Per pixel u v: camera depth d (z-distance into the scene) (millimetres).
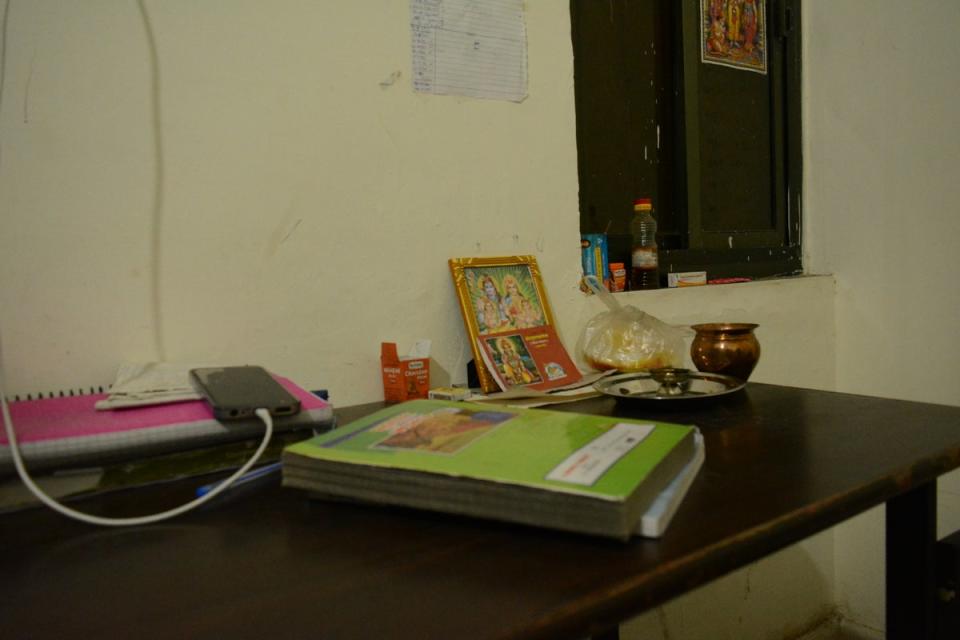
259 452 555
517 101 1104
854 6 1546
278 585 389
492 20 1069
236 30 846
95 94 767
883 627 1549
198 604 369
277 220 886
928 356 1460
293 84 889
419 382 945
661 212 1519
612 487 413
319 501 536
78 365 772
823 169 1645
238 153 855
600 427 564
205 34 827
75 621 355
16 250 736
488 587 375
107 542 463
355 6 934
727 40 1567
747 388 938
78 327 771
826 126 1631
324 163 918
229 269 856
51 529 491
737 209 1624
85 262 770
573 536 440
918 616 663
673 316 1311
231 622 347
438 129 1019
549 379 1005
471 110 1053
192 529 483
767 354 1479
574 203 1184
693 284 1432
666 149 1521
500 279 1067
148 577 407
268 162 876
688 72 1485
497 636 325
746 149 1634
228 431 587
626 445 502
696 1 1500
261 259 877
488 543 438
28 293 744
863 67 1538
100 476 550
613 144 1422
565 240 1173
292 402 605
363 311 960
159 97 802
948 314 1419
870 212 1545
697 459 556
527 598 360
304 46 895
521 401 889
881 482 524
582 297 1197
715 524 445
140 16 787
